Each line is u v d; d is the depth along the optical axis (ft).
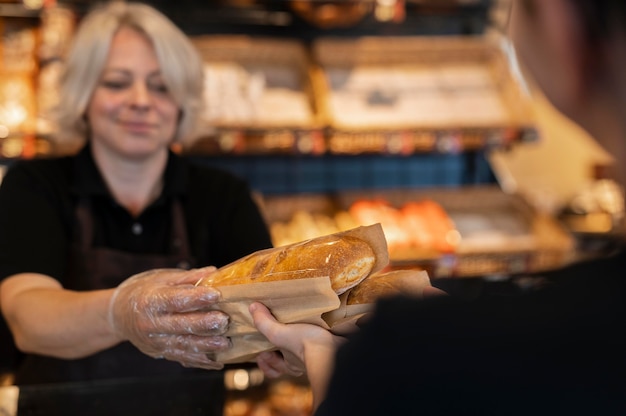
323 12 10.98
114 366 5.58
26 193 5.91
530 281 1.94
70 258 5.96
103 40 6.00
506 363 1.73
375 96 11.43
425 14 12.14
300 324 2.97
